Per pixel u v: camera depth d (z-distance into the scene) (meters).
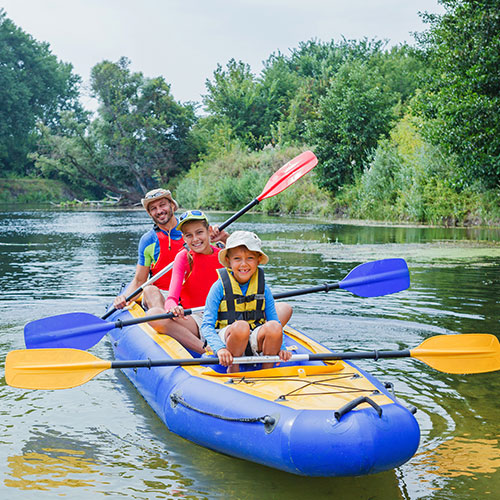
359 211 20.91
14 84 49.28
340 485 2.85
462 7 14.75
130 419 3.66
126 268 9.52
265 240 13.32
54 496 2.75
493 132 13.41
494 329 5.51
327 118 23.61
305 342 3.89
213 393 3.18
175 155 40.69
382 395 3.01
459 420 3.58
